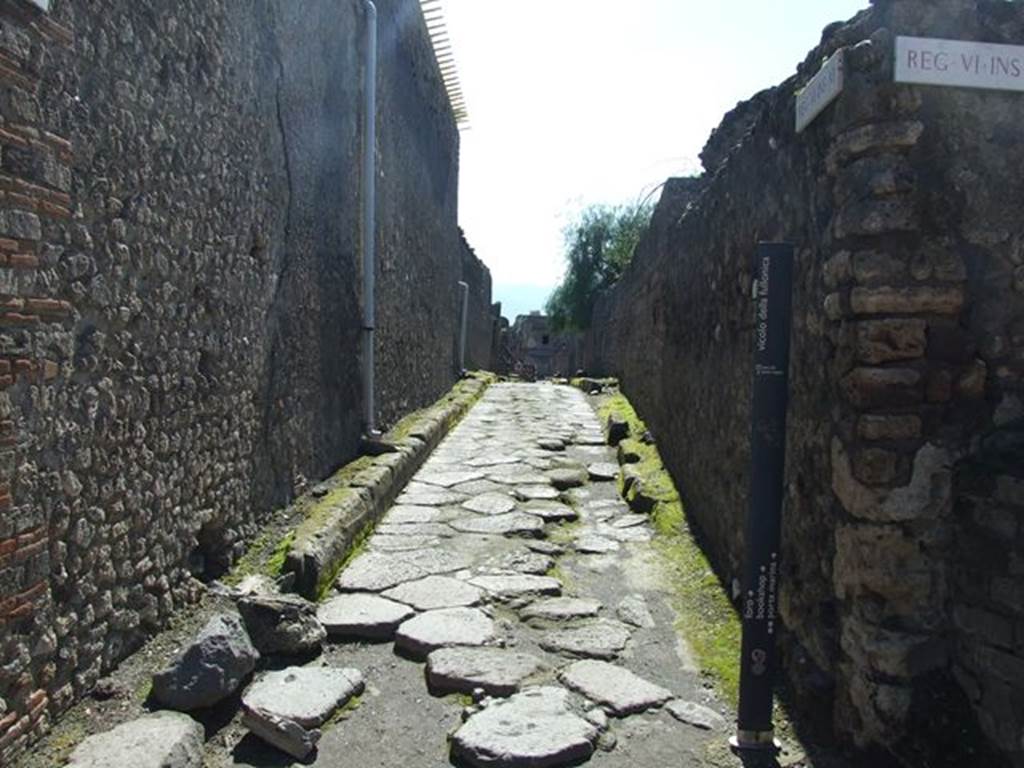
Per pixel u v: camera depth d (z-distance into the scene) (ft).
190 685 10.43
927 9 8.93
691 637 13.44
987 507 8.52
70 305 9.80
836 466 9.70
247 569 15.12
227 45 14.75
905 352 9.01
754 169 13.80
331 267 22.63
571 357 103.76
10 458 8.63
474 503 22.47
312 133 20.56
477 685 11.65
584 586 16.01
